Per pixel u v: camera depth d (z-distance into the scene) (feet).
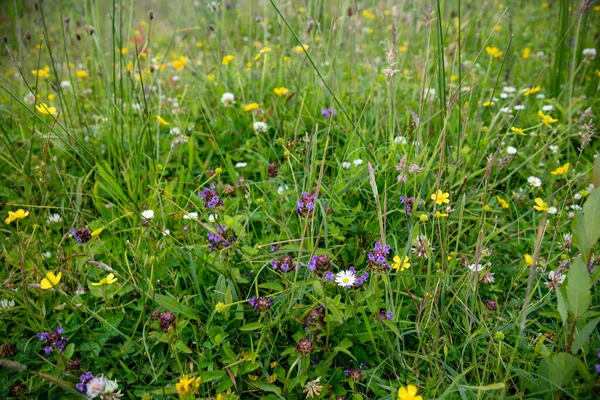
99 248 1.86
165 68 3.84
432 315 1.64
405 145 2.29
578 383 1.40
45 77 2.94
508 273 1.92
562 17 3.15
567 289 1.28
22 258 1.63
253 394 1.52
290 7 3.53
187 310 1.56
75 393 1.31
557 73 3.20
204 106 2.90
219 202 1.86
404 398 1.15
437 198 1.68
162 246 1.84
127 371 1.52
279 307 1.63
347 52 3.38
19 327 1.63
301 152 2.34
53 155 2.53
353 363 1.59
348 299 1.56
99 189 2.43
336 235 1.82
